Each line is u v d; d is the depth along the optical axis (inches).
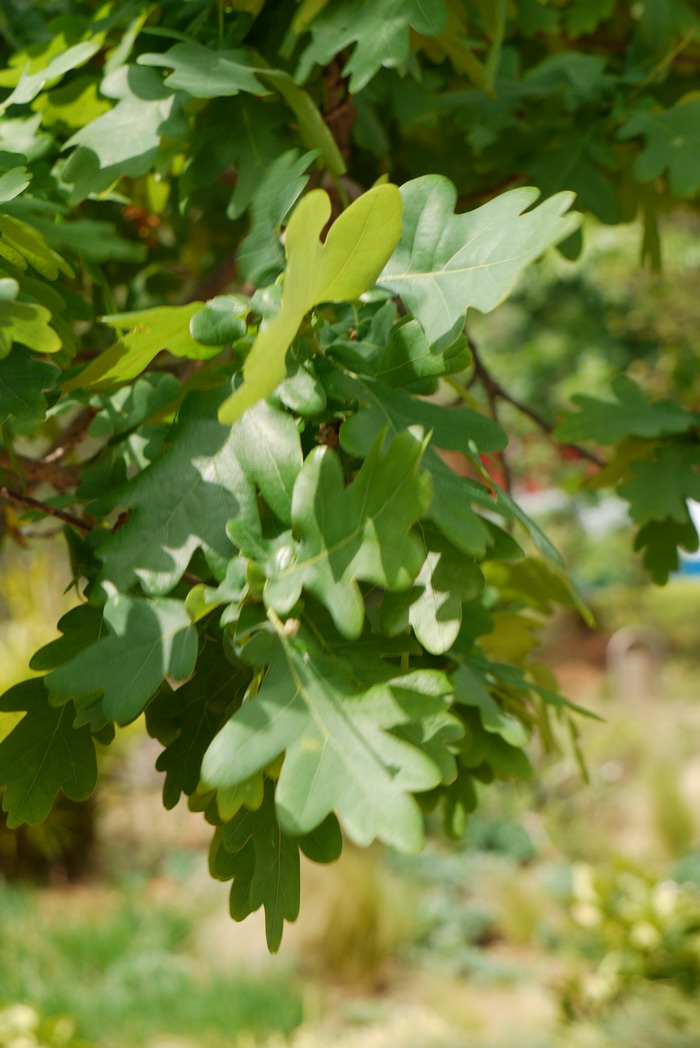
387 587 33.7
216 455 36.4
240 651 34.4
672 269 236.7
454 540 34.8
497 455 58.3
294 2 49.1
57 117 49.6
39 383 37.6
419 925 210.5
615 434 55.3
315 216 32.9
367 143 61.3
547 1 56.1
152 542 36.1
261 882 35.2
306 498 34.8
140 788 269.0
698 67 68.2
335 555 34.4
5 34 56.0
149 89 45.6
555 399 296.2
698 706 376.5
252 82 44.0
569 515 389.1
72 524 40.8
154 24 48.1
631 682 397.7
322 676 34.5
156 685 35.0
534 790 273.6
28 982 177.6
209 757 33.3
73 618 38.1
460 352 37.6
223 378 38.9
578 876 160.7
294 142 48.1
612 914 151.5
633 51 59.9
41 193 47.1
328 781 33.0
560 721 50.5
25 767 38.2
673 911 147.0
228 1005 173.5
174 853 246.4
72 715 38.6
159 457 36.7
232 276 68.2
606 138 59.6
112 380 38.6
